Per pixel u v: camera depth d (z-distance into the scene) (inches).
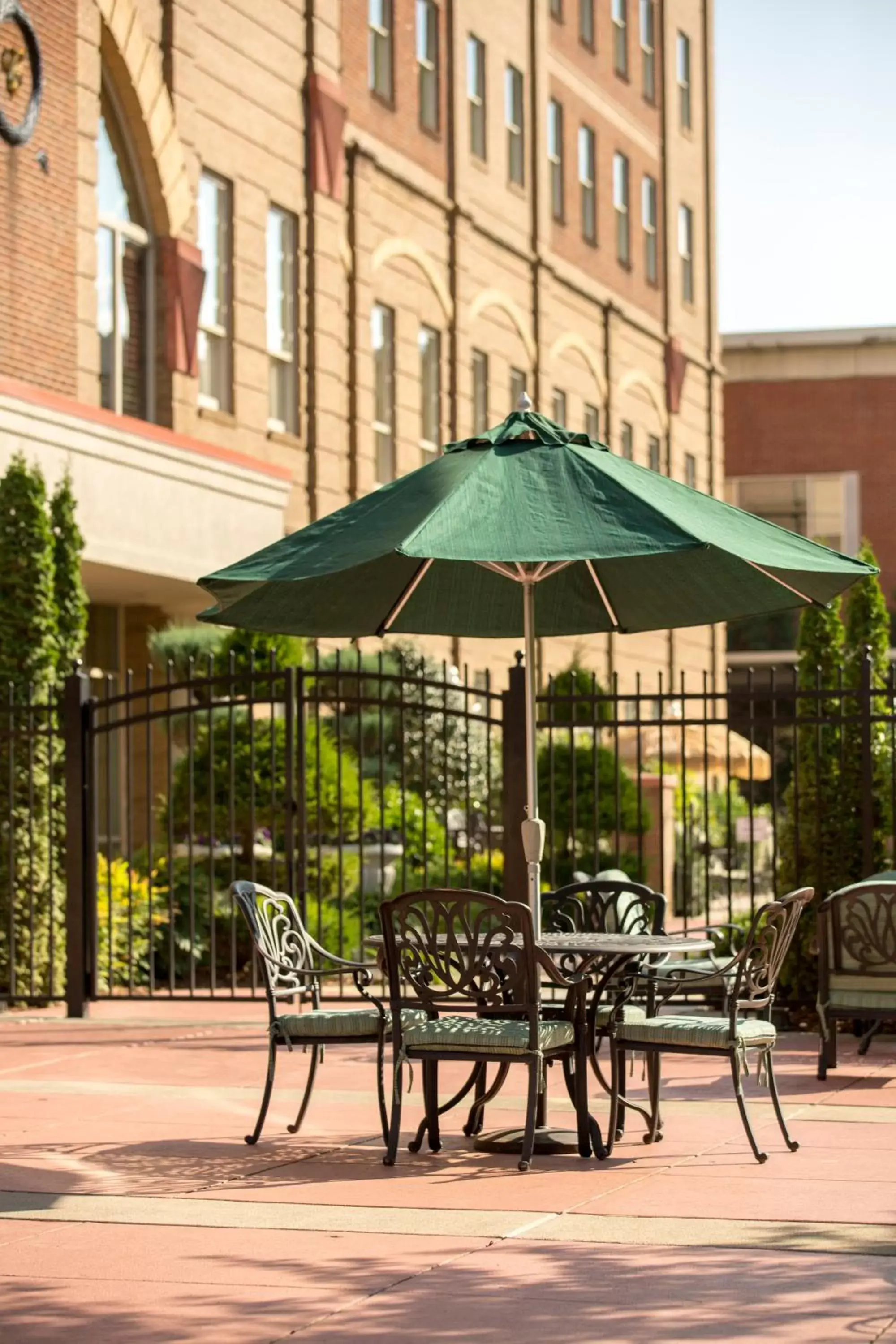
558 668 1285.7
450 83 1170.6
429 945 305.9
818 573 339.0
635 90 1520.7
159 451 738.8
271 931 335.9
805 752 507.8
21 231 723.4
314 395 970.1
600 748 792.3
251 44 916.0
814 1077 407.2
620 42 1503.4
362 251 1032.8
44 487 565.3
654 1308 210.2
